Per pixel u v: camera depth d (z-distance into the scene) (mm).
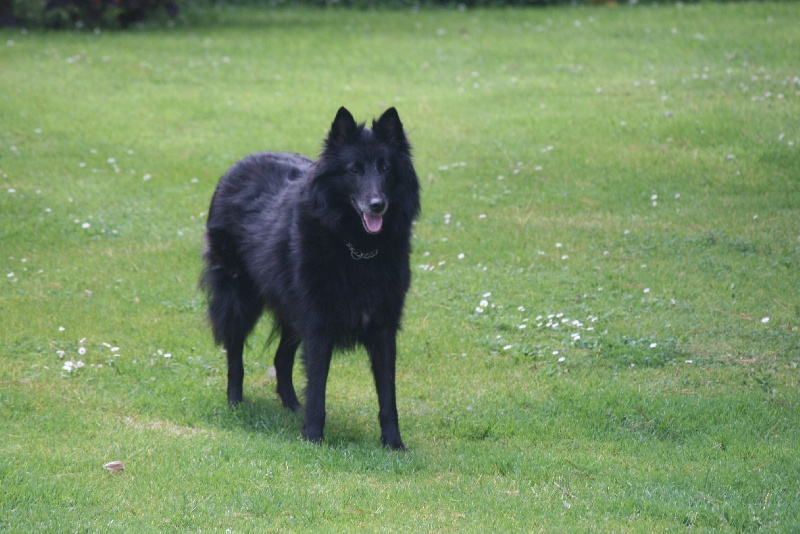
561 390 10898
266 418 10133
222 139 21172
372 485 8289
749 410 10125
